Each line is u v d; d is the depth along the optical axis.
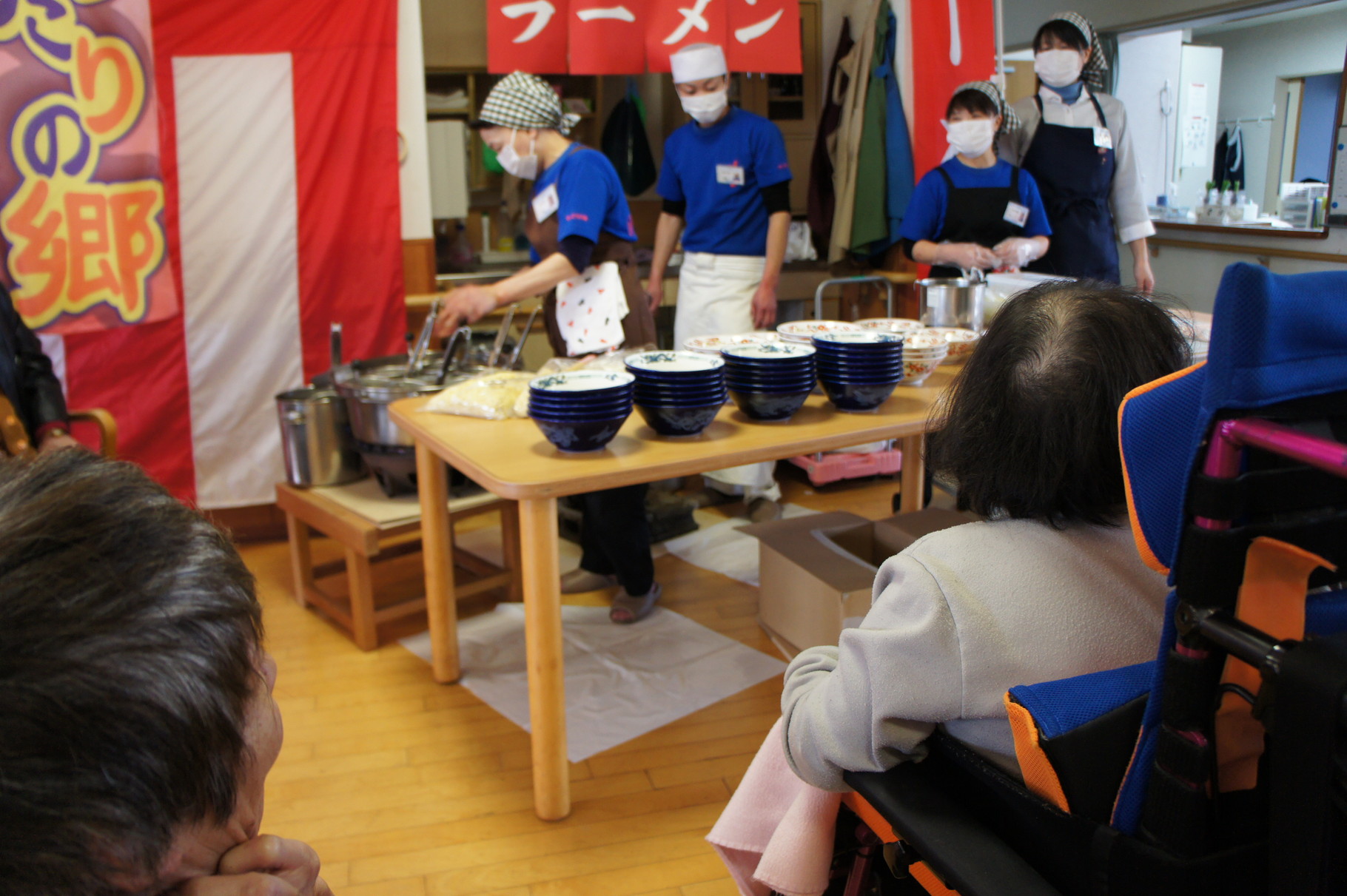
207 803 0.42
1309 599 0.74
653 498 3.72
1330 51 8.05
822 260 5.02
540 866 1.94
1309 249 5.84
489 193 5.38
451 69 4.89
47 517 0.40
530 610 1.94
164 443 3.57
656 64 4.11
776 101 5.22
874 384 2.07
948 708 0.93
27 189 3.21
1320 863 0.63
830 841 1.22
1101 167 3.80
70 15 3.18
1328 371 0.69
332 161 3.62
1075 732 0.83
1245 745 0.77
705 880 1.89
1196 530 0.69
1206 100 7.77
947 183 3.64
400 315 3.81
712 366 2.00
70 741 0.37
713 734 2.37
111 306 3.39
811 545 2.70
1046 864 0.91
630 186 5.26
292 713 2.51
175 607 0.41
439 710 2.52
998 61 4.61
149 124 3.34
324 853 1.98
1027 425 0.95
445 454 2.03
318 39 3.53
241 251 3.56
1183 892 0.78
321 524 2.87
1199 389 0.74
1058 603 0.94
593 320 2.93
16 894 0.37
